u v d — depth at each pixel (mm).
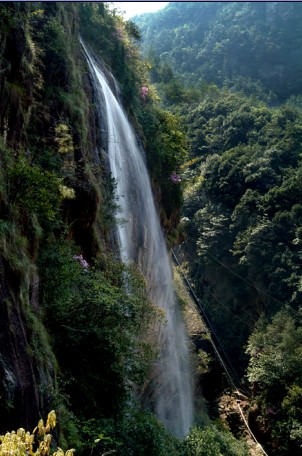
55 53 12219
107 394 8789
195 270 42344
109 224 13391
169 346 20125
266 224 38125
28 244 7770
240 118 52688
